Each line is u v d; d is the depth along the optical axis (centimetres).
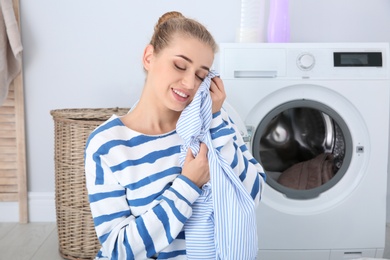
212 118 97
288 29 204
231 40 229
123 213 90
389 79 176
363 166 179
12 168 229
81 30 226
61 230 186
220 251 91
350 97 175
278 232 178
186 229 93
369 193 179
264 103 177
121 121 98
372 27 230
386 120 177
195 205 93
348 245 180
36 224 230
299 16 229
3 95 214
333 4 229
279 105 178
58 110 193
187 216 88
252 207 92
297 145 189
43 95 229
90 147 93
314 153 190
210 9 227
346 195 179
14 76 221
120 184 91
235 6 227
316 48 175
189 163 91
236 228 90
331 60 175
